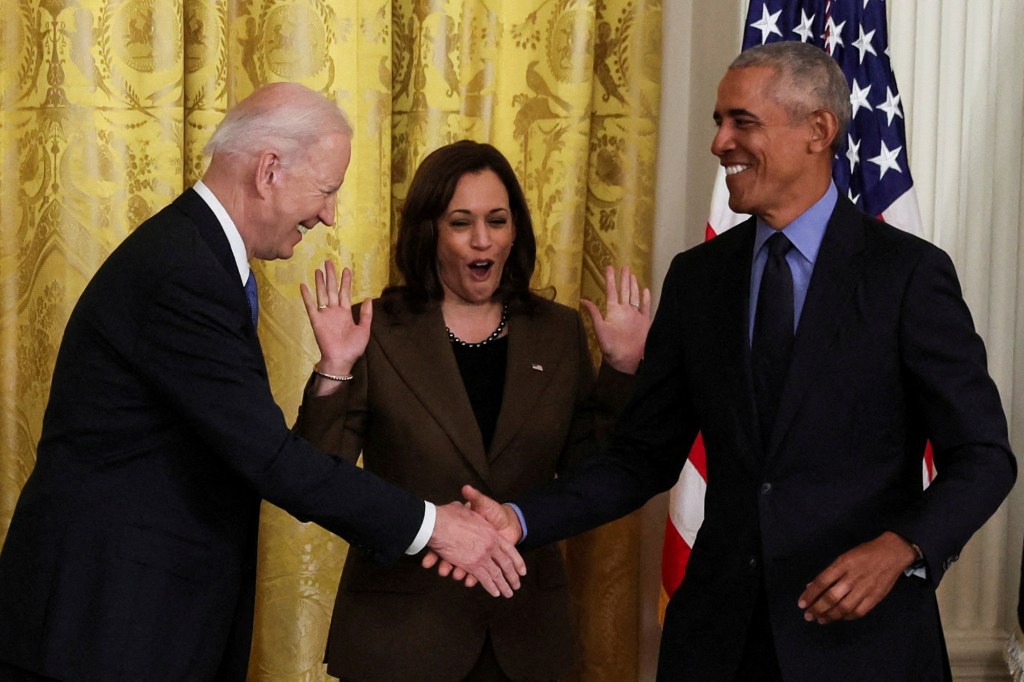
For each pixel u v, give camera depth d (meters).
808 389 2.16
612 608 3.70
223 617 2.24
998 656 3.60
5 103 3.36
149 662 2.11
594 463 2.52
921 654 2.16
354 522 2.29
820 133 2.24
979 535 3.61
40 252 3.34
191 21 3.38
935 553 2.00
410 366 2.61
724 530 2.24
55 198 3.32
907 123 3.57
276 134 2.26
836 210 2.25
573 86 3.60
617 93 3.68
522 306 2.72
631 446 2.50
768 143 2.23
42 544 2.14
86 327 2.20
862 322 2.16
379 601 2.54
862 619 2.14
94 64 3.30
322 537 3.54
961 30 3.55
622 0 3.65
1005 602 3.64
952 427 2.09
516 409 2.61
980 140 3.57
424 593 2.55
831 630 2.13
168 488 2.18
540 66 3.65
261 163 2.25
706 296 2.35
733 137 2.26
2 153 3.37
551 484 2.51
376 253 3.53
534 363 2.66
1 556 2.23
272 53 3.41
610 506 2.48
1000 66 3.57
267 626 3.52
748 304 2.28
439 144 3.54
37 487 2.19
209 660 2.21
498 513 2.42
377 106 3.50
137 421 2.17
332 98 3.43
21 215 3.37
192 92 3.40
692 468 3.37
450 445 2.58
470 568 2.38
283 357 3.45
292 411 3.47
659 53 3.68
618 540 3.69
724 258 2.37
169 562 2.15
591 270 3.74
